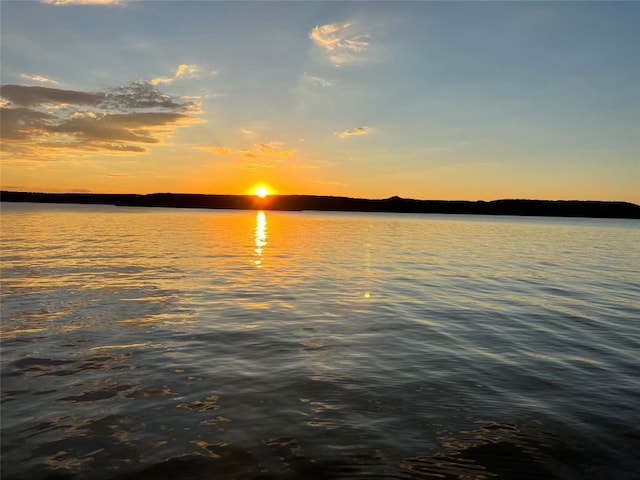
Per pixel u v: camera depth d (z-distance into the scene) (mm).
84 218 97938
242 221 105750
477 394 9836
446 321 16203
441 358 12172
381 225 98812
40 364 11219
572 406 9297
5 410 8766
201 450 7449
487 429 8297
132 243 43969
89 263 29344
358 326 15320
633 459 7379
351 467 7035
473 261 35312
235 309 17469
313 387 10078
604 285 24812
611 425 8508
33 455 7238
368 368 11336
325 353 12430
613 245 54188
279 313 16969
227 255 36156
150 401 9258
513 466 7141
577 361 12078
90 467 6930
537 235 72812
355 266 31109
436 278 26344
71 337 13453
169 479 6660
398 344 13367
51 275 24516
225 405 9133
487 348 13102
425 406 9219
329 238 57656
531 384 10445
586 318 16953
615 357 12430
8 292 19922
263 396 9586
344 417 8688
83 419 8453
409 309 18031
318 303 18891
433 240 56750
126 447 7508
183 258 33219
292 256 36656
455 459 7312
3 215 106938
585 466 7168
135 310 16969
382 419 8633
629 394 9930
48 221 82688
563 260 37219
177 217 116875
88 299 18703
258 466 7016
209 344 13039
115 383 10141
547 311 18047
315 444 7688
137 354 12078
